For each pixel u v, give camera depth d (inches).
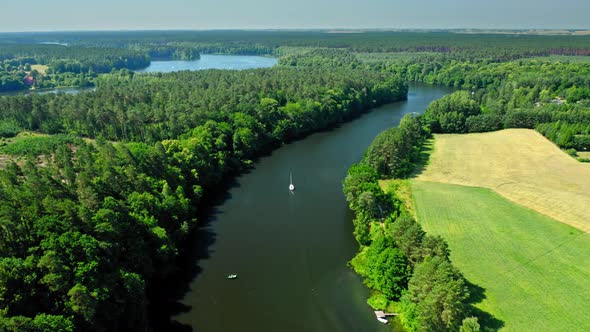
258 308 3147.1
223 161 5757.9
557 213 4153.5
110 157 4303.6
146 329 2847.0
